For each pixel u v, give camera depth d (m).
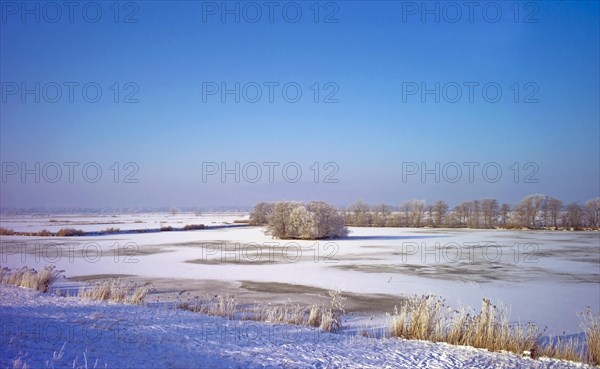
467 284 21.02
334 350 9.45
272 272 24.77
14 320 10.98
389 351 9.52
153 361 7.83
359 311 15.39
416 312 11.57
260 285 20.62
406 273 24.50
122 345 8.93
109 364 7.46
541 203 76.44
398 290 19.41
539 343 10.48
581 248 38.81
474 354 9.52
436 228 77.69
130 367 7.36
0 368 6.75
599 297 17.89
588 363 9.27
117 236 55.06
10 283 18.97
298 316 12.98
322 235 50.12
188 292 18.67
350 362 8.55
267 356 8.73
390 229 73.06
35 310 12.62
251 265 27.83
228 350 9.05
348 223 86.25
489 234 59.19
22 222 98.69
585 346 11.01
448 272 24.89
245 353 8.88
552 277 23.17
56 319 11.45
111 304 14.34
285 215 50.91
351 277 23.05
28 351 7.91
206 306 14.56
